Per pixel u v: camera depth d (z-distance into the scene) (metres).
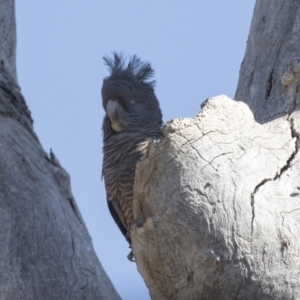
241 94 18.39
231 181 14.49
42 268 18.62
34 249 18.84
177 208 14.49
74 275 18.81
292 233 14.20
